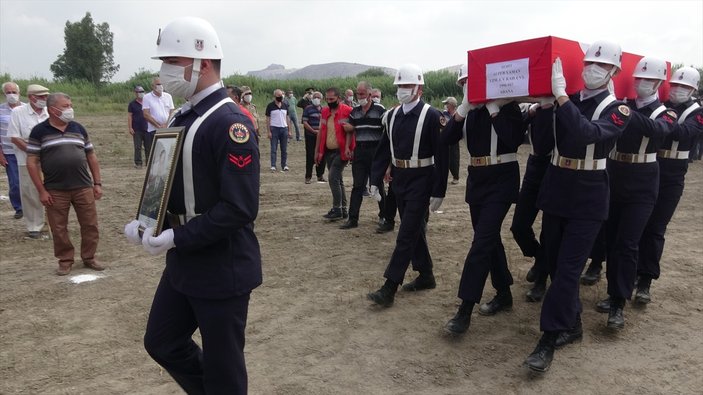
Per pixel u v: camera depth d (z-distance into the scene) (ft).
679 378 12.29
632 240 14.40
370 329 14.65
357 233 24.29
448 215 28.53
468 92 13.50
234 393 8.64
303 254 21.26
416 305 16.21
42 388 11.72
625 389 11.84
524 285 17.87
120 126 64.18
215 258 8.20
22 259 20.44
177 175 8.13
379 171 17.76
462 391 11.77
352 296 16.89
